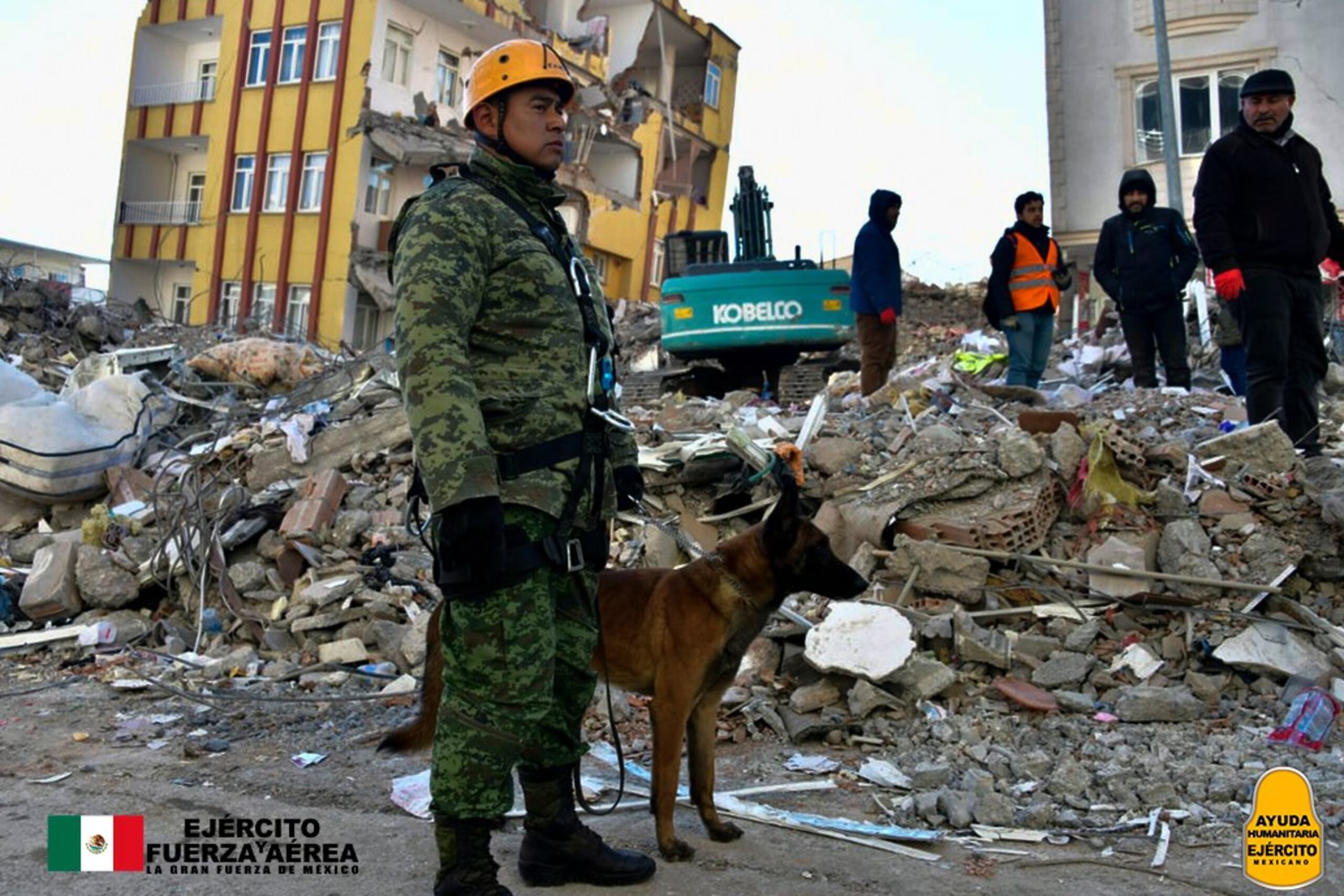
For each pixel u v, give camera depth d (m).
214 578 6.47
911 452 6.01
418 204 2.64
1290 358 6.07
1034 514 5.46
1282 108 5.71
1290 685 4.55
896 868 3.14
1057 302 8.82
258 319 23.70
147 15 29.41
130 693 5.27
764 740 4.48
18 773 4.03
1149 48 17.66
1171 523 5.40
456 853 2.59
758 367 13.03
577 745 2.95
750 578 3.23
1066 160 18.23
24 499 7.64
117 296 29.52
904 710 4.51
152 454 8.30
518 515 2.57
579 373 2.73
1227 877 3.09
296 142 27.17
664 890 2.93
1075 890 3.00
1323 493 5.26
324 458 7.46
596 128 30.89
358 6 26.39
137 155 29.86
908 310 24.38
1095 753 4.11
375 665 5.54
